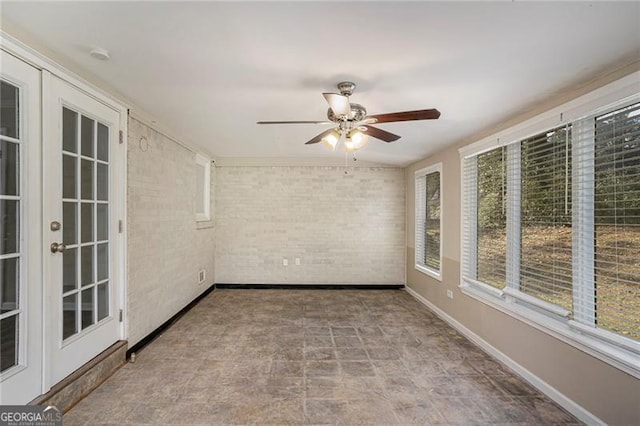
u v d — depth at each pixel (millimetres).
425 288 4312
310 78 1994
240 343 2988
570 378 1962
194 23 1435
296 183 5148
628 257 1685
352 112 2061
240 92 2264
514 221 2582
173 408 1979
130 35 1562
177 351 2797
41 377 1787
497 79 1897
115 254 2486
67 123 2012
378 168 5191
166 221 3334
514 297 2529
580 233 1937
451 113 2490
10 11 1386
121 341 2551
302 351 2828
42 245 1800
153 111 2729
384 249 5203
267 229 5145
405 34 1469
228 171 5137
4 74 1561
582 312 1925
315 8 1295
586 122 1921
